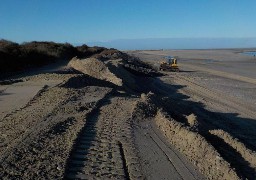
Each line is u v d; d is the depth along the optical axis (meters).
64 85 21.58
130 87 34.88
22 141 11.02
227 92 37.78
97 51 77.00
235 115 27.28
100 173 9.84
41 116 14.18
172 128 13.98
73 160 10.46
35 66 38.56
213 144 13.04
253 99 34.03
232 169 10.30
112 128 13.84
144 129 14.23
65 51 60.62
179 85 43.00
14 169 9.16
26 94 19.05
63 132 12.57
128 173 10.10
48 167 9.54
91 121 14.57
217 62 88.56
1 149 10.39
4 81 23.34
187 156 11.55
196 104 31.17
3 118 14.00
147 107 16.83
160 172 10.27
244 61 93.25
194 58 109.62
